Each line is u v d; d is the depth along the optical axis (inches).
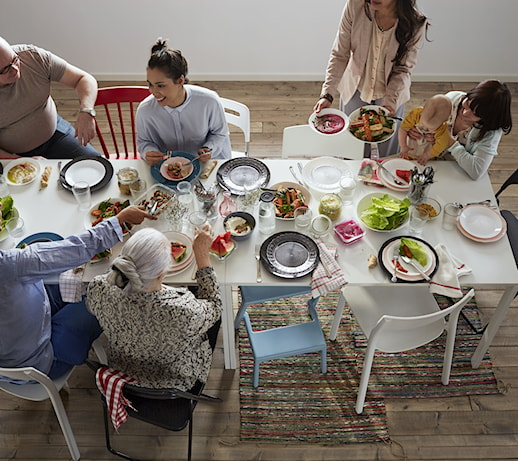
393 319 85.7
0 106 113.2
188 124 111.2
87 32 163.0
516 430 105.4
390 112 114.7
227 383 112.2
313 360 114.5
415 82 173.6
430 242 95.6
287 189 102.2
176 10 157.2
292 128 115.2
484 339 106.7
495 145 103.4
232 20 159.2
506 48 163.9
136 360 85.0
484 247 94.9
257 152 156.9
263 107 167.9
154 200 99.7
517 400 109.2
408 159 109.4
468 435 104.9
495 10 154.4
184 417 88.8
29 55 113.1
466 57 166.9
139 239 75.7
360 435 105.0
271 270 91.4
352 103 130.1
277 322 120.0
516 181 111.7
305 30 161.0
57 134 125.4
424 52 165.9
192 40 164.4
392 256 93.1
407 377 112.0
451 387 110.7
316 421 106.7
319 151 117.9
